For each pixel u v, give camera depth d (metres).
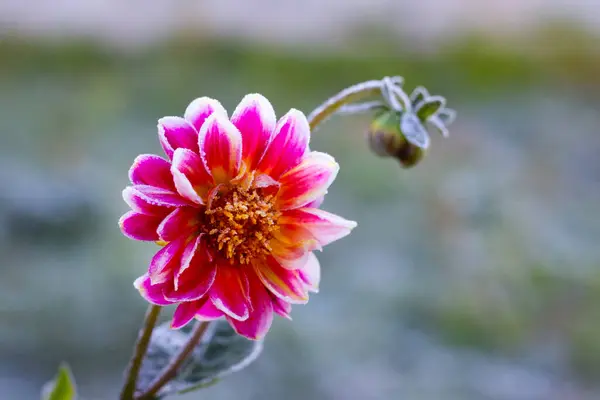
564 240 1.22
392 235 1.20
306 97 1.47
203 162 0.56
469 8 1.64
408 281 1.11
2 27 1.46
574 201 1.32
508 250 1.19
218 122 0.56
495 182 1.33
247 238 0.57
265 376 0.94
